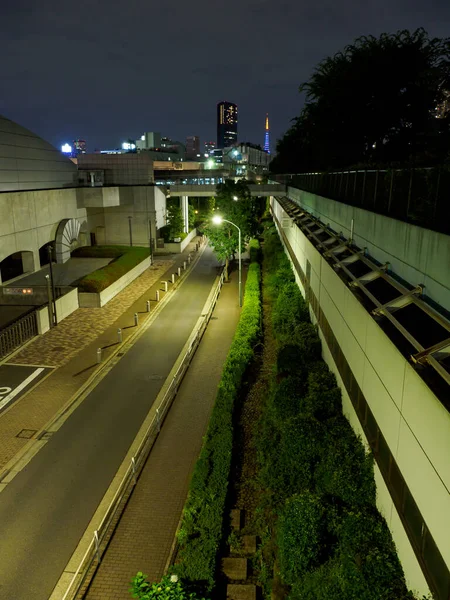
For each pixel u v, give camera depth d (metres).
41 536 12.72
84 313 33.38
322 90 44.00
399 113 40.16
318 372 18.38
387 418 10.98
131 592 9.88
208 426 16.78
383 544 10.34
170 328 30.30
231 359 22.45
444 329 10.14
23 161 44.00
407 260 12.90
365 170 19.12
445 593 7.55
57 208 43.06
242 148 169.50
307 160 66.00
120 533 12.75
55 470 15.59
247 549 12.25
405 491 9.67
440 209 11.15
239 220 44.06
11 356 25.31
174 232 60.31
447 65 34.06
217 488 13.54
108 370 23.67
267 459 14.68
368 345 12.79
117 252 48.47
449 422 7.50
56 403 20.20
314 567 10.57
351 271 16.69
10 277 40.78
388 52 38.81
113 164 57.88
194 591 10.31
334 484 12.34
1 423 18.55
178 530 12.65
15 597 10.88
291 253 36.97
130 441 17.30
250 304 31.83
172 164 124.38
